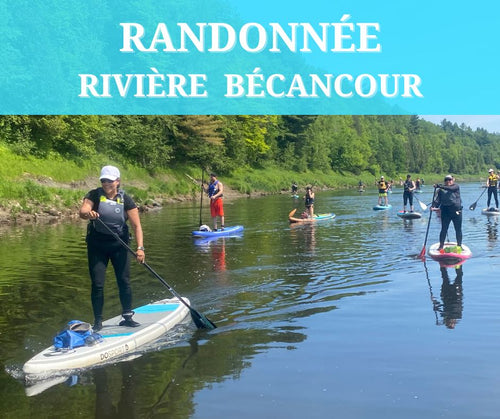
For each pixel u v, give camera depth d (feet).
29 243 50.83
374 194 184.44
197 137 177.06
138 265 37.04
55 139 122.01
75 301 27.30
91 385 16.33
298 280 31.09
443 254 38.37
